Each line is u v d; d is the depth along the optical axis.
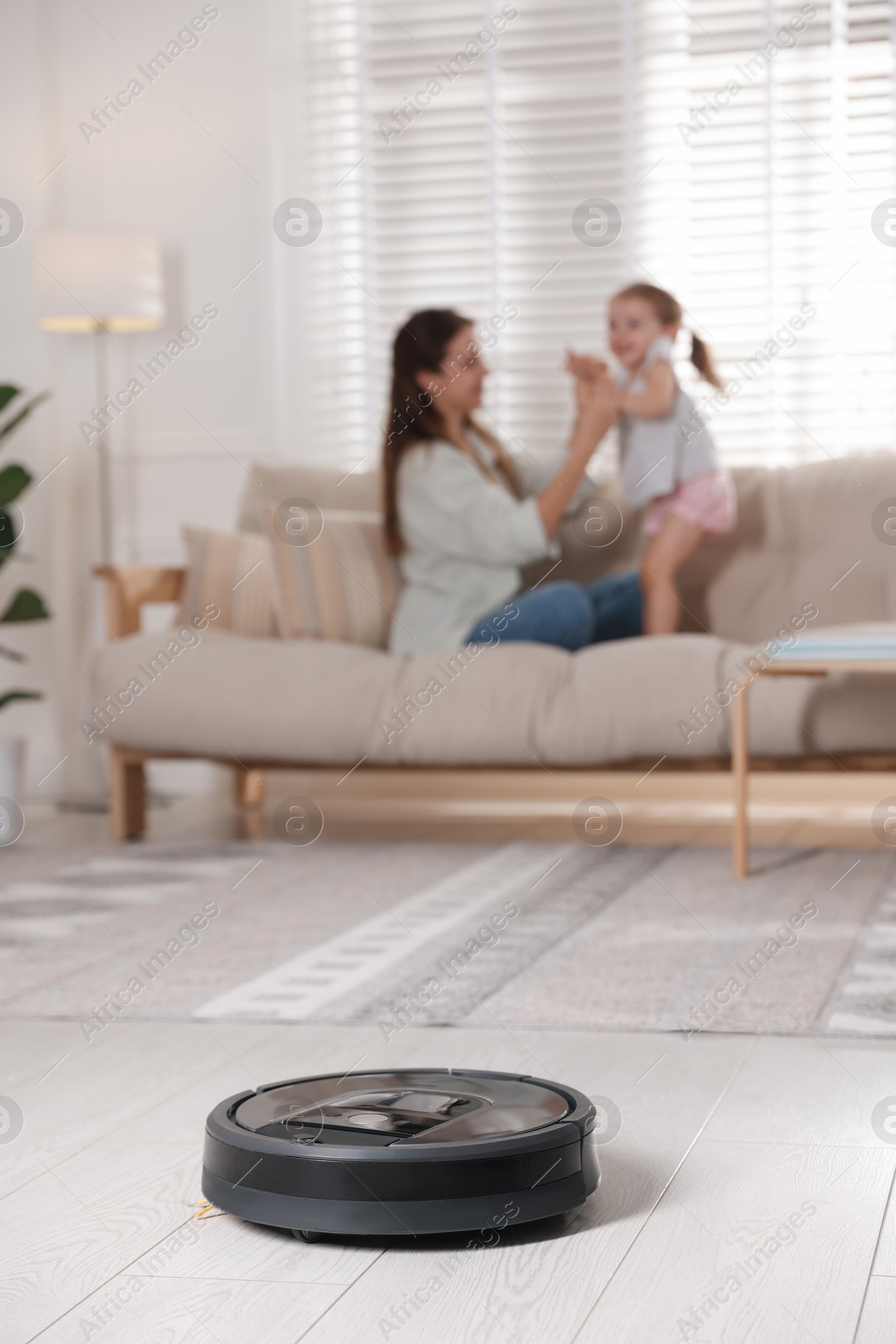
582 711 2.38
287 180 3.38
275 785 3.35
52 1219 0.92
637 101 3.26
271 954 1.74
